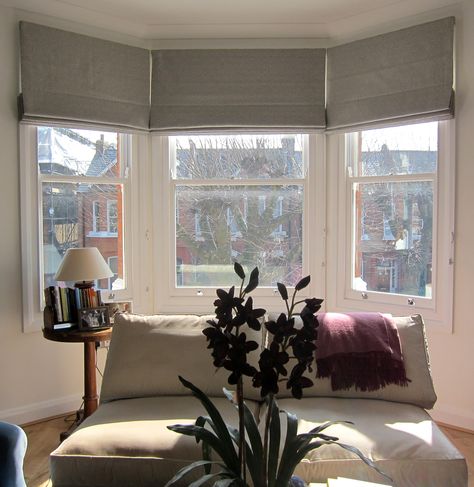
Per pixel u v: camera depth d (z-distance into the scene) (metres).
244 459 1.51
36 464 2.62
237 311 1.42
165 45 3.58
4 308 3.09
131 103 3.48
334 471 1.84
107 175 3.51
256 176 3.67
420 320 2.51
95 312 2.96
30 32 3.09
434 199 3.18
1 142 3.05
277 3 3.21
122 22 3.43
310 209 3.62
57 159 3.31
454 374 3.12
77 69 3.26
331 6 3.26
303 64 3.52
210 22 3.48
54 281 3.31
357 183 3.54
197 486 1.43
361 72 3.37
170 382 2.38
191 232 3.70
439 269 3.17
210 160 3.68
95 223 3.47
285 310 3.62
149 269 3.65
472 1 2.97
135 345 2.47
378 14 3.30
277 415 1.58
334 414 2.13
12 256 3.11
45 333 2.90
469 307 3.05
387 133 3.41
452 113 3.04
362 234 3.54
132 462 1.90
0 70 3.03
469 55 2.99
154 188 3.62
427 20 3.14
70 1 3.16
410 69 3.17
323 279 3.64
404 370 2.33
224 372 2.39
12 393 3.12
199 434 1.56
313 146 3.60
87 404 2.96
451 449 1.90
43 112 3.13
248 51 3.53
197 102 3.54
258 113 3.53
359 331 2.42
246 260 3.70
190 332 2.50
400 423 2.06
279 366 1.38
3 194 3.07
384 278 3.45
